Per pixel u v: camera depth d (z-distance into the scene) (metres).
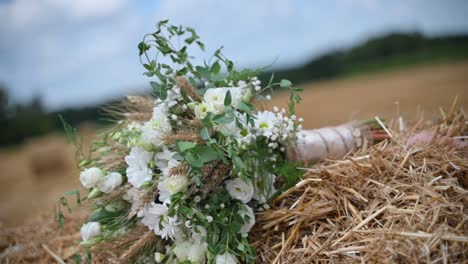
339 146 0.95
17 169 4.59
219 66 0.93
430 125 1.06
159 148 0.86
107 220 0.91
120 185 0.88
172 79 0.88
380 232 0.77
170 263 0.84
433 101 3.25
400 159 0.87
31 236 1.11
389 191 0.82
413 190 0.81
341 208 0.84
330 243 0.80
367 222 0.80
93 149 0.94
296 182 0.89
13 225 1.20
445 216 0.76
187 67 0.91
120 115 1.01
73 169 0.97
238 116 0.86
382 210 0.80
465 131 0.97
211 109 0.84
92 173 0.85
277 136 0.88
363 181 0.85
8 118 7.29
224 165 0.84
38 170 3.95
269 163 0.89
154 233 0.85
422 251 0.72
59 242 1.07
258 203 0.88
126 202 0.90
